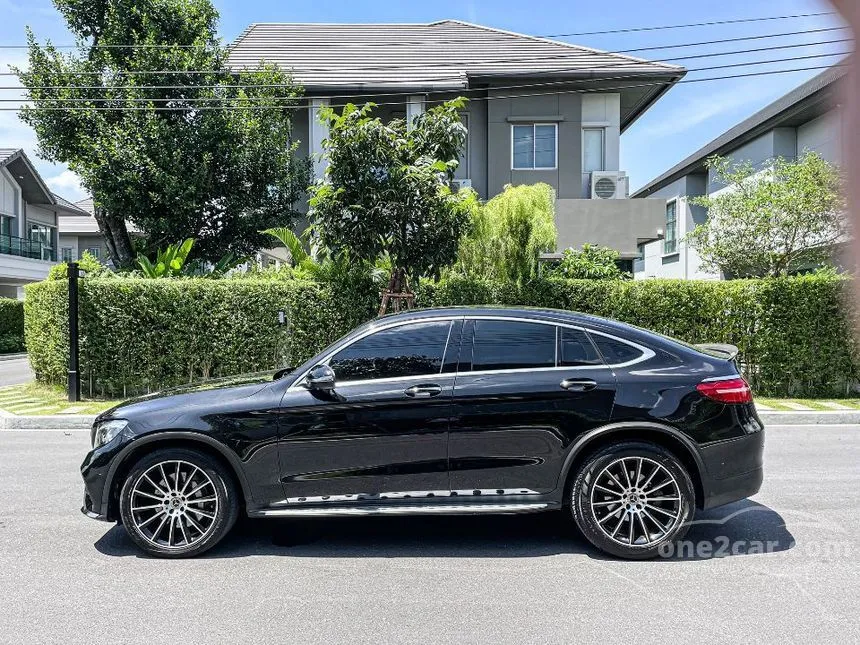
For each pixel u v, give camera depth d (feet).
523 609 12.23
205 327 40.19
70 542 16.15
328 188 34.63
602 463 14.69
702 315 39.52
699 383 14.92
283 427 14.89
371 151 33.30
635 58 67.56
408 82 61.16
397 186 33.14
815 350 38.04
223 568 14.42
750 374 39.09
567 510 18.35
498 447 14.88
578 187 64.80
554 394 14.83
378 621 11.79
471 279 40.45
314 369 15.34
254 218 57.16
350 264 36.73
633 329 15.81
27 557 15.14
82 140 52.54
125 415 15.25
